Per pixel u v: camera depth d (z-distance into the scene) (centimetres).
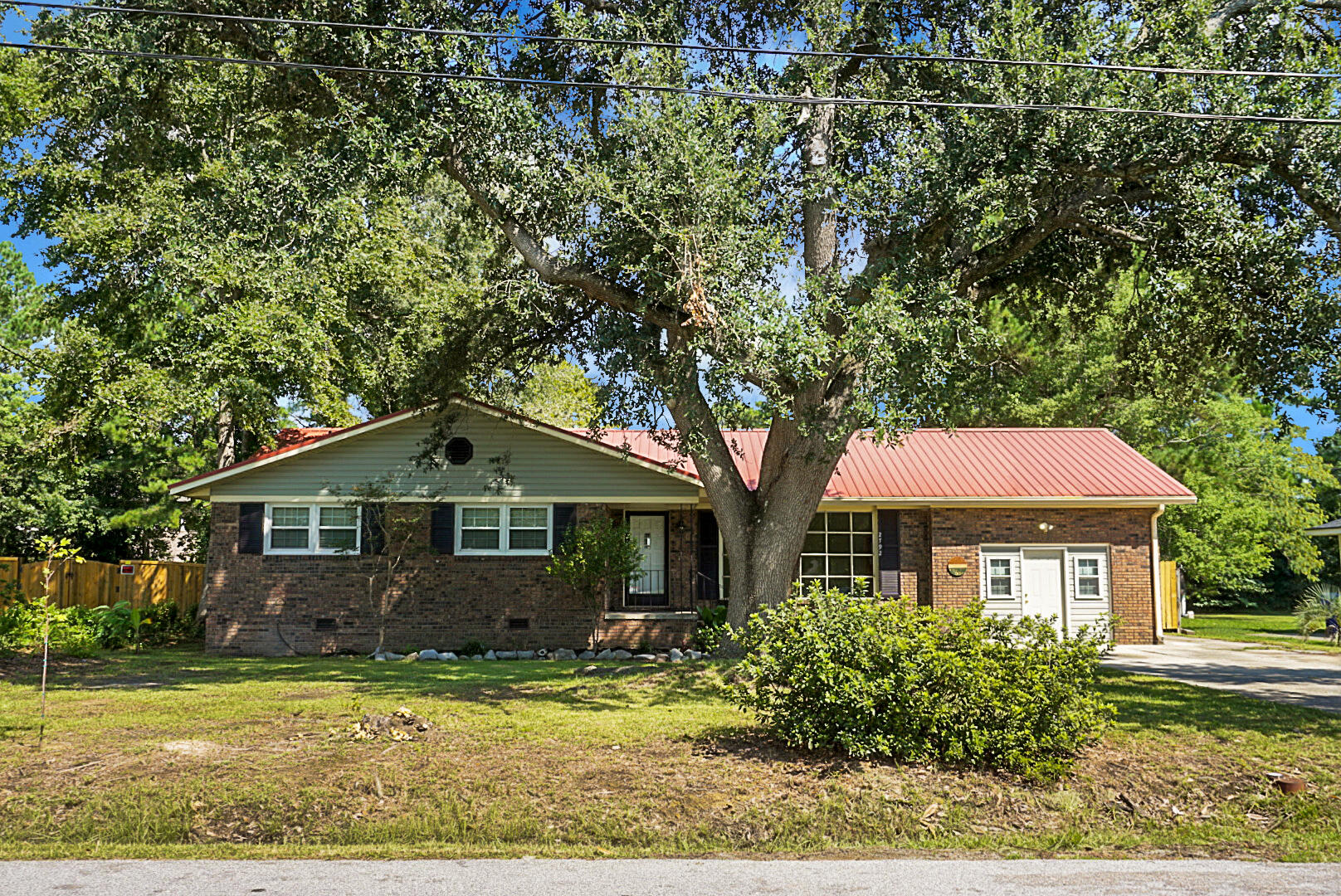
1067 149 1384
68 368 2127
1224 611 4362
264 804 780
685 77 1385
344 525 2092
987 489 2211
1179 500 2158
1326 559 4262
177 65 1609
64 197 2469
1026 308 2002
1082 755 932
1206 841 757
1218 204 1412
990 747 878
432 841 746
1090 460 2409
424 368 1941
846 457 2439
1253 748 975
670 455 2386
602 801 802
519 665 1703
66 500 3400
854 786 830
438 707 1158
